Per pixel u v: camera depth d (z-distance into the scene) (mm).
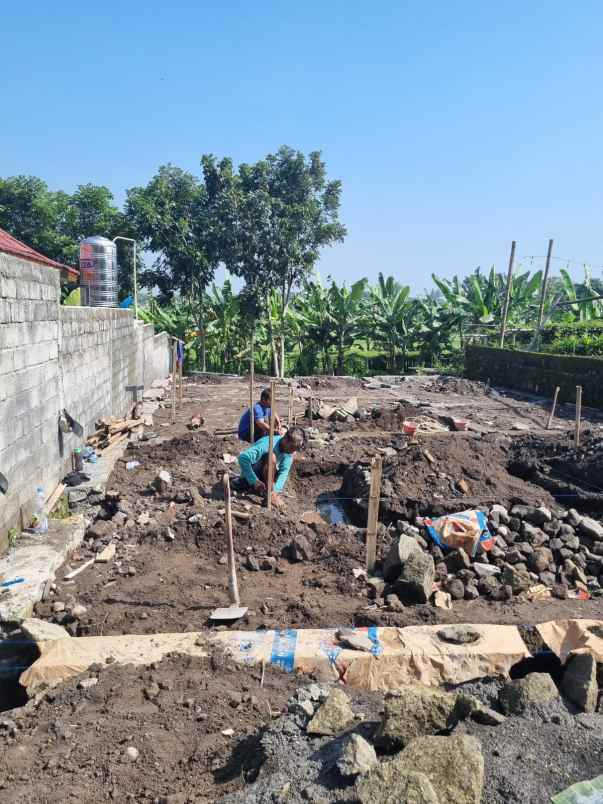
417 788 2689
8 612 4945
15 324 6570
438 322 29750
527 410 16703
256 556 6406
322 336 30484
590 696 3680
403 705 3332
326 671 4367
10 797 3154
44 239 30656
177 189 30922
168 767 3410
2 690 4594
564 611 5480
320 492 9070
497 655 4465
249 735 3613
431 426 13250
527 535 6895
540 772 3051
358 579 5926
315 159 28828
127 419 12648
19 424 6672
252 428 9125
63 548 6281
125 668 4297
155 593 5629
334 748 3223
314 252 28844
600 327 26312
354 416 14281
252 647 4547
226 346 33281
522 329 27953
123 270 30656
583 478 9352
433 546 6645
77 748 3543
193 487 8383
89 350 10695
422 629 4738
